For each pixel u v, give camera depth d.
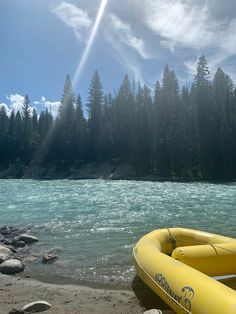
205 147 64.69
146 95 73.25
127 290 6.98
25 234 11.32
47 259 9.02
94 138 73.12
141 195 24.91
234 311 3.89
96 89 75.62
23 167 77.44
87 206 18.25
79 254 9.48
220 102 68.12
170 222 13.50
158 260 6.12
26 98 84.38
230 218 14.41
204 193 27.12
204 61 67.56
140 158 66.62
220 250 6.37
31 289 7.06
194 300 4.55
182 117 66.44
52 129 78.81
